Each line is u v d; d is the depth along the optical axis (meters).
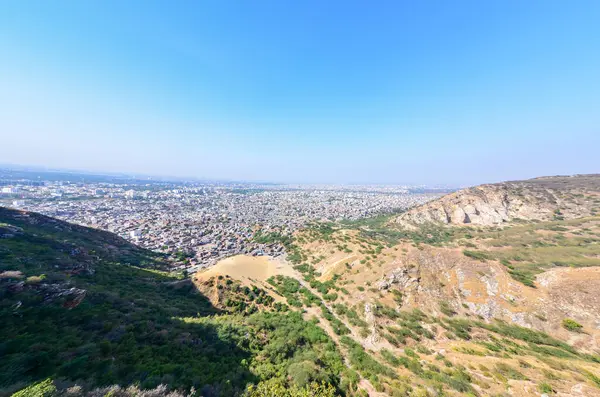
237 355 28.17
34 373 16.67
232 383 22.28
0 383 14.98
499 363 27.89
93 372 17.94
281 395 21.62
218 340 29.42
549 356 30.22
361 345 35.84
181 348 25.61
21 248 39.16
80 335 22.67
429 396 24.09
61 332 22.30
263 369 26.05
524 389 23.03
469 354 31.05
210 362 24.97
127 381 18.03
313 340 35.47
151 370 20.05
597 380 23.92
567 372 25.77
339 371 28.73
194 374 21.52
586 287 38.44
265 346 31.38
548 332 35.81
